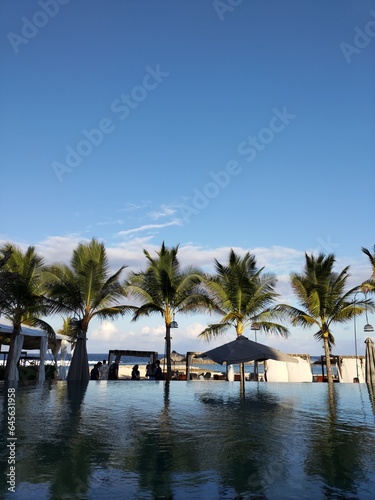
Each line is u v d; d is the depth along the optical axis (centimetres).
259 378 2984
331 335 2534
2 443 546
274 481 389
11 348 2014
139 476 403
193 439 585
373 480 392
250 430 662
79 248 2398
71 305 2289
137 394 1328
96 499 339
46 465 439
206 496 348
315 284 2486
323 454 496
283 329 2488
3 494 347
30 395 1272
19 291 2045
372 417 820
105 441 567
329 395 1348
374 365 2127
